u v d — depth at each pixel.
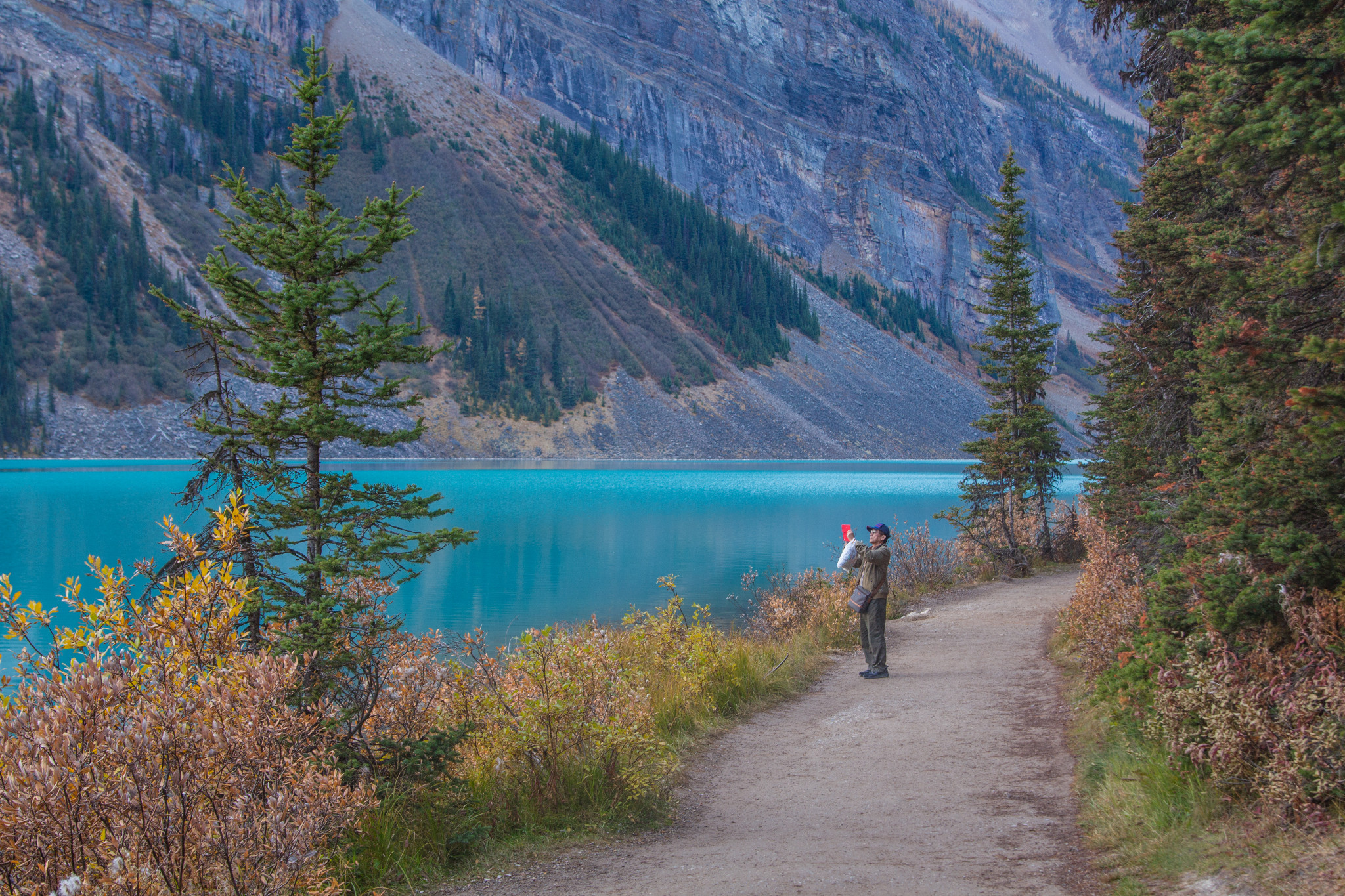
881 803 6.05
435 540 6.36
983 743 7.54
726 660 10.77
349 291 6.39
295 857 3.70
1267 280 5.56
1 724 3.50
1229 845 4.07
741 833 5.56
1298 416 5.36
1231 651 5.42
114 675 3.79
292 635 5.86
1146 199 10.16
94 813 3.50
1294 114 4.13
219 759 3.81
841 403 175.88
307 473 6.52
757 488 73.62
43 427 98.25
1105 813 5.11
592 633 7.53
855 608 11.41
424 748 5.95
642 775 6.34
